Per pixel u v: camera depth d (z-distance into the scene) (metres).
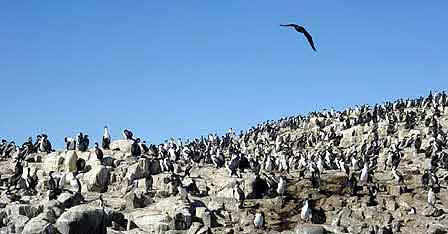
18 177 67.44
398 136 90.12
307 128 108.75
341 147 93.19
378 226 58.69
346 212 61.06
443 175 70.62
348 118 104.94
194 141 98.12
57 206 55.06
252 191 63.56
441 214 61.25
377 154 80.94
